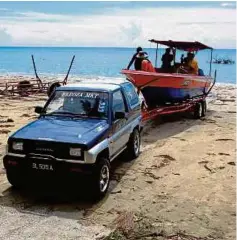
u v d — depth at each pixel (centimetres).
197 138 1239
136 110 991
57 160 675
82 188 690
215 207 693
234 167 928
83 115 805
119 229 600
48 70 8281
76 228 601
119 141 848
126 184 801
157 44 1702
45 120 793
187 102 1566
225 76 5788
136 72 1369
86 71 7725
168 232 595
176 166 933
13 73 6625
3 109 1775
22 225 609
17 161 698
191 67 1733
